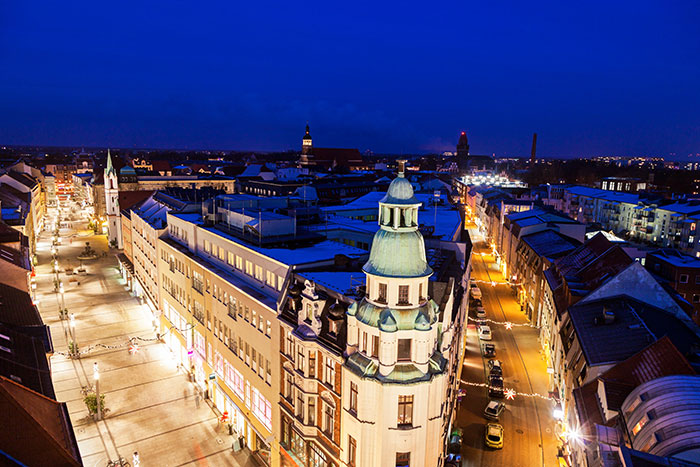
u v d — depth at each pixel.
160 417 50.81
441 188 129.38
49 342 41.06
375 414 30.12
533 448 45.44
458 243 51.78
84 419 49.78
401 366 30.08
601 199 151.50
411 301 30.47
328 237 58.25
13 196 118.62
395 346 29.64
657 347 36.88
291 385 37.66
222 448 46.28
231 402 48.59
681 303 53.75
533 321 78.25
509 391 47.31
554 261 72.12
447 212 78.44
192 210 72.94
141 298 86.31
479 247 144.50
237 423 48.66
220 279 49.16
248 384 45.12
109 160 128.88
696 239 114.69
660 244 127.25
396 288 30.08
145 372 60.50
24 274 56.78
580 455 34.88
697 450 25.59
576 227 94.25
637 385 36.09
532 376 60.19
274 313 38.88
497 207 137.75
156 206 86.38
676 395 29.80
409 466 30.33
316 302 34.53
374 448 30.47
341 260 42.38
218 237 52.53
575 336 46.81
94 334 71.69
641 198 143.62
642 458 23.83
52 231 157.25
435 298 34.69
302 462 37.25
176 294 63.53
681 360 33.91
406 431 29.78
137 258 88.50
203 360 55.50
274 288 42.06
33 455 25.77
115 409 51.84
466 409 52.06
